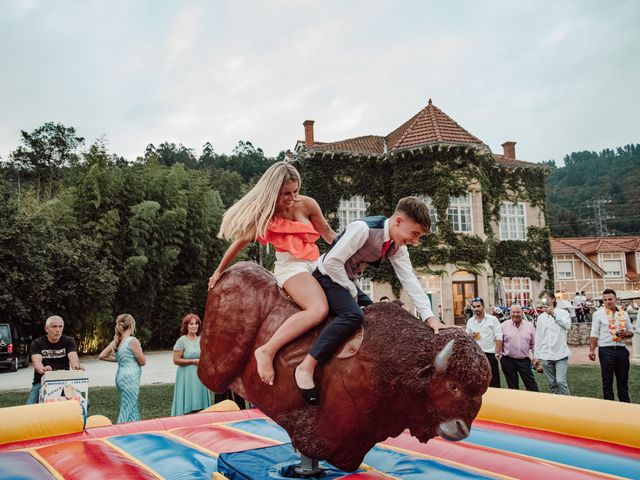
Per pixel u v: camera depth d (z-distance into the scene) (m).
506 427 4.08
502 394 4.28
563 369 7.62
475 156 26.44
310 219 3.30
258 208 2.99
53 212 22.77
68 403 4.32
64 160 60.97
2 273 18.81
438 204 25.69
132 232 23.38
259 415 4.98
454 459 3.37
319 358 2.64
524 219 30.69
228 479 3.02
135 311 23.50
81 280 20.80
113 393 10.87
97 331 23.44
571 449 3.44
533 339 7.81
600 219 77.94
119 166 27.70
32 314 20.50
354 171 27.25
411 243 2.87
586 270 42.34
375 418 2.66
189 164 83.12
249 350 3.05
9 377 15.41
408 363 2.56
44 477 3.16
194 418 4.79
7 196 20.38
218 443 3.91
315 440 2.70
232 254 3.32
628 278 45.66
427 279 25.62
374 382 2.59
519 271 29.91
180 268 25.83
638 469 3.04
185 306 25.20
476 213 26.30
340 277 2.80
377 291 26.05
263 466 3.06
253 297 3.13
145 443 3.93
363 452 2.75
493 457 3.27
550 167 31.08
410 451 3.60
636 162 133.50
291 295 2.92
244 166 81.75
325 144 28.30
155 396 10.12
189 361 6.50
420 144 25.80
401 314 2.83
